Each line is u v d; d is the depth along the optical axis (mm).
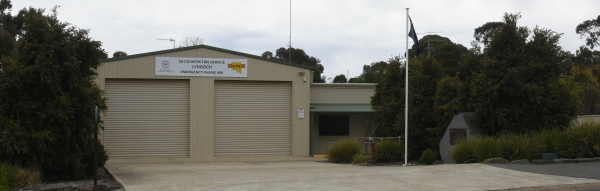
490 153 15273
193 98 24234
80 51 14234
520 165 14383
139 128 24031
